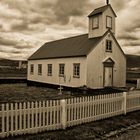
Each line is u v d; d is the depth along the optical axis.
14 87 29.25
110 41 25.02
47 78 30.12
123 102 11.48
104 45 24.27
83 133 8.34
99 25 24.72
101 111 10.34
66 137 7.83
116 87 24.61
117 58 25.91
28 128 7.91
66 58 25.92
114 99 10.96
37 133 8.08
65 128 8.69
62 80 26.55
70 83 25.02
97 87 23.45
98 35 24.83
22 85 34.28
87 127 9.07
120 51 26.28
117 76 25.89
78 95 19.62
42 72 31.72
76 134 8.20
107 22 24.75
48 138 7.65
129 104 12.02
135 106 12.48
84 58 22.70
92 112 9.93
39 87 29.95
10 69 63.72
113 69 25.34
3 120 7.40
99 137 8.05
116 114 11.08
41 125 8.62
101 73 23.95
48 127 8.34
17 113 7.66
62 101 8.64
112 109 10.89
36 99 16.75
